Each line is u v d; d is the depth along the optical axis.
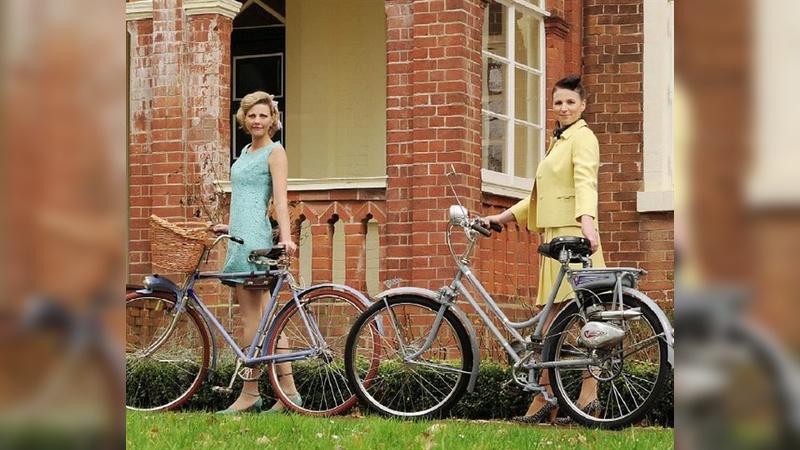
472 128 14.97
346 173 19.88
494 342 13.07
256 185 10.41
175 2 16.02
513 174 16.41
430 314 9.83
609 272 8.96
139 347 10.76
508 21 16.31
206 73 15.87
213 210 15.62
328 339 10.54
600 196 17.73
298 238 15.23
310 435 8.48
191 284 10.59
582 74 17.92
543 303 9.60
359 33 19.86
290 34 20.23
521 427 9.21
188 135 15.94
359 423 9.23
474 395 10.45
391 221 14.91
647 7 17.69
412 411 10.05
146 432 8.53
